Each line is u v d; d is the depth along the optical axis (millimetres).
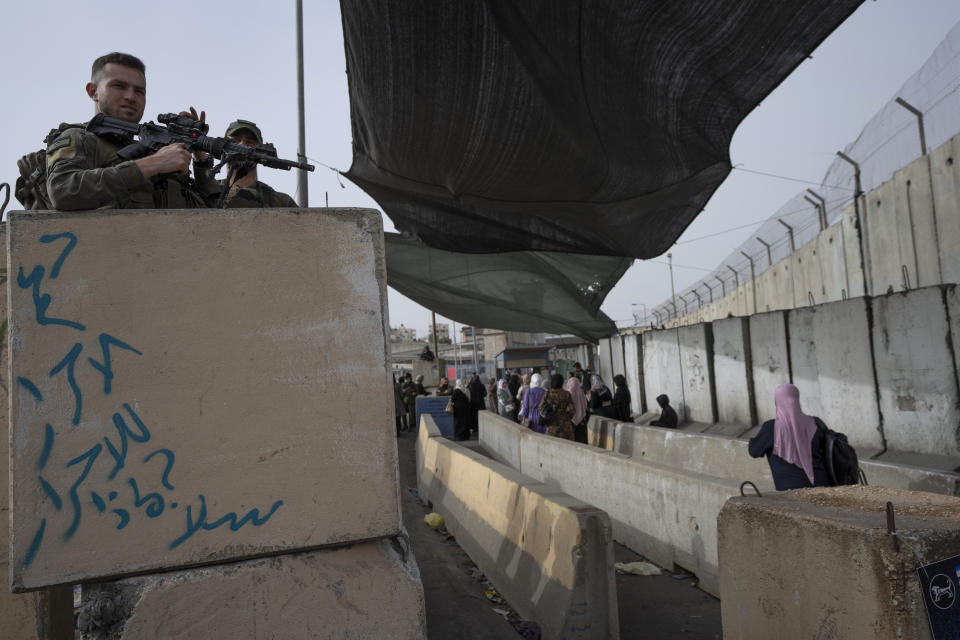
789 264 17297
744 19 4730
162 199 2330
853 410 9305
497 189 7020
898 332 8406
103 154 2109
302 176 11086
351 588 1891
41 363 1704
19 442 1678
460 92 5238
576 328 18234
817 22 4711
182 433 1777
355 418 1890
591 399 15086
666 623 4422
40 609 2273
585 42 4988
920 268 10484
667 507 5535
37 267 1720
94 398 1729
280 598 1830
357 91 5516
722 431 12703
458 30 4555
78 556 1697
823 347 9953
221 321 1820
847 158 13141
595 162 6457
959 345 7504
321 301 1890
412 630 1925
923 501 2381
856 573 1968
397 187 7504
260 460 1821
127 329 1762
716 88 5535
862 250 12461
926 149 10203
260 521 1812
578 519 3760
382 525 1889
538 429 11766
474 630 3932
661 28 4863
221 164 2303
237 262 1839
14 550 1659
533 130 5734
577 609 3654
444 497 7672
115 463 1731
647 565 5594
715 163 6898
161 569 1758
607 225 8422
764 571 2375
